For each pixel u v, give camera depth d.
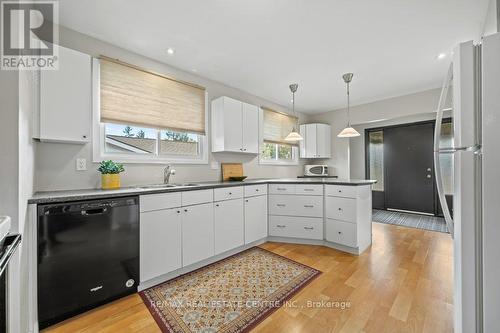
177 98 2.82
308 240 3.03
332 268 2.27
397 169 4.91
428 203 4.51
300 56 2.59
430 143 4.48
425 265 2.32
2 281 1.04
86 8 1.77
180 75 2.89
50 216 1.47
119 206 1.75
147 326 1.47
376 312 1.58
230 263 2.42
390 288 1.89
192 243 2.22
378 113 4.24
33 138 1.64
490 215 0.87
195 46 2.36
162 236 2.00
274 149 4.54
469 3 1.75
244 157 3.80
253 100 3.96
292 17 1.91
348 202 2.69
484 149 0.88
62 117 1.74
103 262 1.67
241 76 3.14
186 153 3.00
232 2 1.73
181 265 2.13
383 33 2.15
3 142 1.18
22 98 1.28
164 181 2.63
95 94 2.17
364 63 2.78
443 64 2.80
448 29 2.09
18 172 1.21
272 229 3.15
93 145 2.15
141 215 1.87
